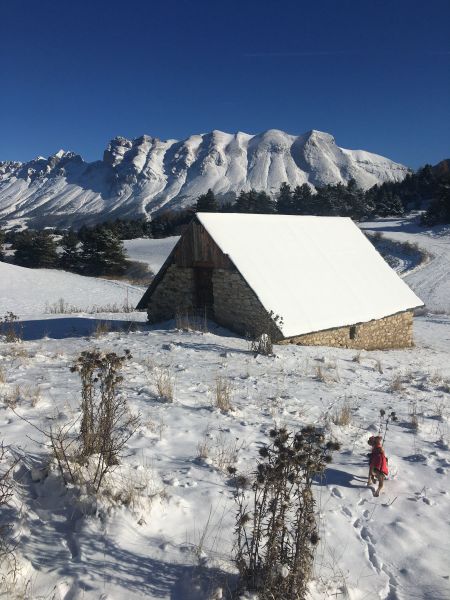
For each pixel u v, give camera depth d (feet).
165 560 13.98
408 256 213.66
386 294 72.95
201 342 52.95
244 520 13.62
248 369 42.50
